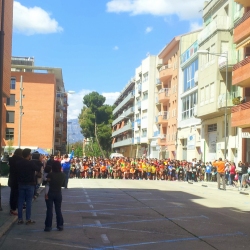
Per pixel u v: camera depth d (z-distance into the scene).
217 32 37.19
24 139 73.25
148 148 74.06
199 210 15.01
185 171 37.34
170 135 59.09
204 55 40.88
